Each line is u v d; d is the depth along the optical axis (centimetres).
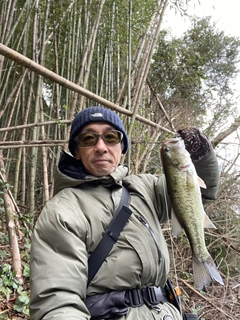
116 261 156
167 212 192
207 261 183
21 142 432
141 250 159
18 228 462
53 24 626
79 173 172
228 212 590
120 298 152
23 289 359
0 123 723
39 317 134
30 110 674
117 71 696
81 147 179
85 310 138
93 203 165
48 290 136
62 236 147
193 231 185
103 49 688
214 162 199
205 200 211
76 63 663
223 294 487
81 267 144
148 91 766
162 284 169
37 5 546
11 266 392
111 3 595
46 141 436
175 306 176
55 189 177
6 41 478
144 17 600
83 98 548
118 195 172
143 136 557
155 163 632
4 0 524
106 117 179
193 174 188
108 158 176
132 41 646
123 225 162
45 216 153
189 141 193
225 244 563
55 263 141
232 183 615
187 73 1029
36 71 308
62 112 711
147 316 155
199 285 180
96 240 157
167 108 880
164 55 1009
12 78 740
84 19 646
